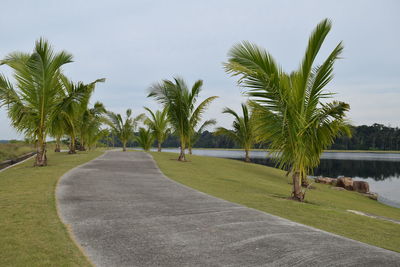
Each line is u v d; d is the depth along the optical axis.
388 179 21.77
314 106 7.84
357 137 102.12
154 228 4.05
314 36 7.47
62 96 12.61
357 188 15.90
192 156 22.78
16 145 21.92
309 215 5.55
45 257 2.89
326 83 7.59
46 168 10.55
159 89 16.09
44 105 11.30
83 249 3.19
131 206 5.31
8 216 4.23
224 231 4.01
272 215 5.09
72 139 19.67
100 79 12.14
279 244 3.54
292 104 7.70
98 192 6.48
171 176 9.97
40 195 5.77
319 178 18.61
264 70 7.56
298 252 3.29
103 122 25.02
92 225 4.07
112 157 16.67
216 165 17.02
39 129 11.31
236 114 23.34
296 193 7.87
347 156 57.12
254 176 14.54
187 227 4.15
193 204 5.69
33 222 4.00
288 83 7.96
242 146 23.92
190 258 3.05
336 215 5.80
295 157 7.73
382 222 5.64
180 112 16.48
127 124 27.17
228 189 8.45
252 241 3.62
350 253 3.33
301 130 7.51
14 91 11.04
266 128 7.93
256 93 7.73
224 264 2.91
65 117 14.61
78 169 10.41
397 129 104.44
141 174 9.92
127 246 3.34
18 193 5.95
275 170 20.19
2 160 13.16
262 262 2.99
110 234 3.73
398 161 39.94
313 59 7.61
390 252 3.47
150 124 28.20
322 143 7.80
